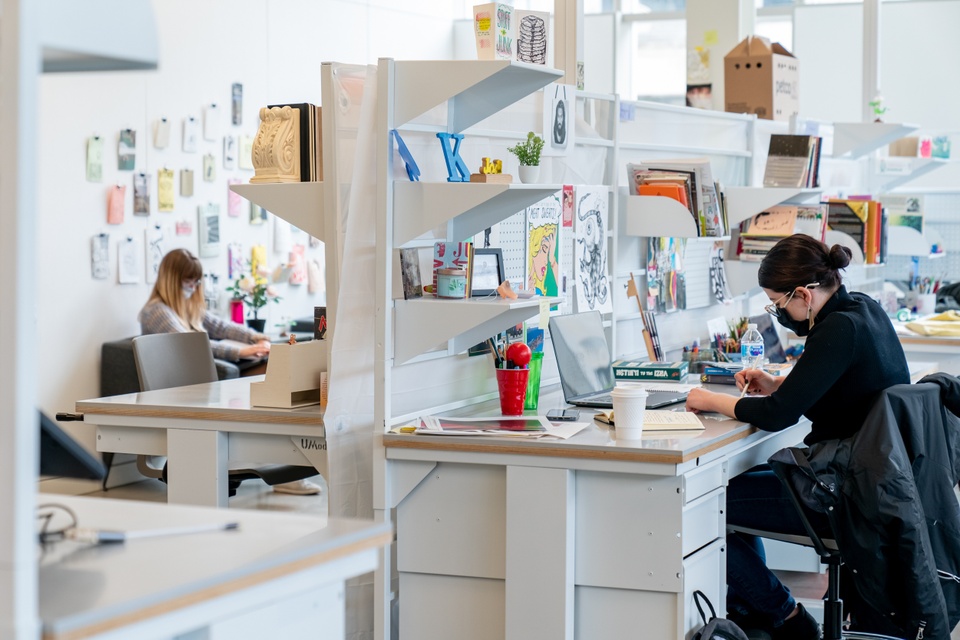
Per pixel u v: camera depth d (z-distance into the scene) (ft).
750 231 16.02
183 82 21.83
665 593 9.32
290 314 24.91
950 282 22.86
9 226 4.39
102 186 20.22
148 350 14.80
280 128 10.44
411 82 9.72
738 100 17.61
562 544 9.32
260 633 5.57
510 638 9.50
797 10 29.14
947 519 9.80
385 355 9.86
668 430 9.84
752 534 10.71
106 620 4.54
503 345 11.28
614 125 13.38
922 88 27.53
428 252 10.46
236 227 23.25
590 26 32.32
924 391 9.87
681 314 15.17
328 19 26.12
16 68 4.35
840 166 20.18
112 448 11.36
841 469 9.63
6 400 4.37
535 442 9.33
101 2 4.57
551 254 12.07
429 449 9.68
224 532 5.86
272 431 10.59
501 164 10.22
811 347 10.16
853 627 11.27
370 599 10.27
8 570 4.32
